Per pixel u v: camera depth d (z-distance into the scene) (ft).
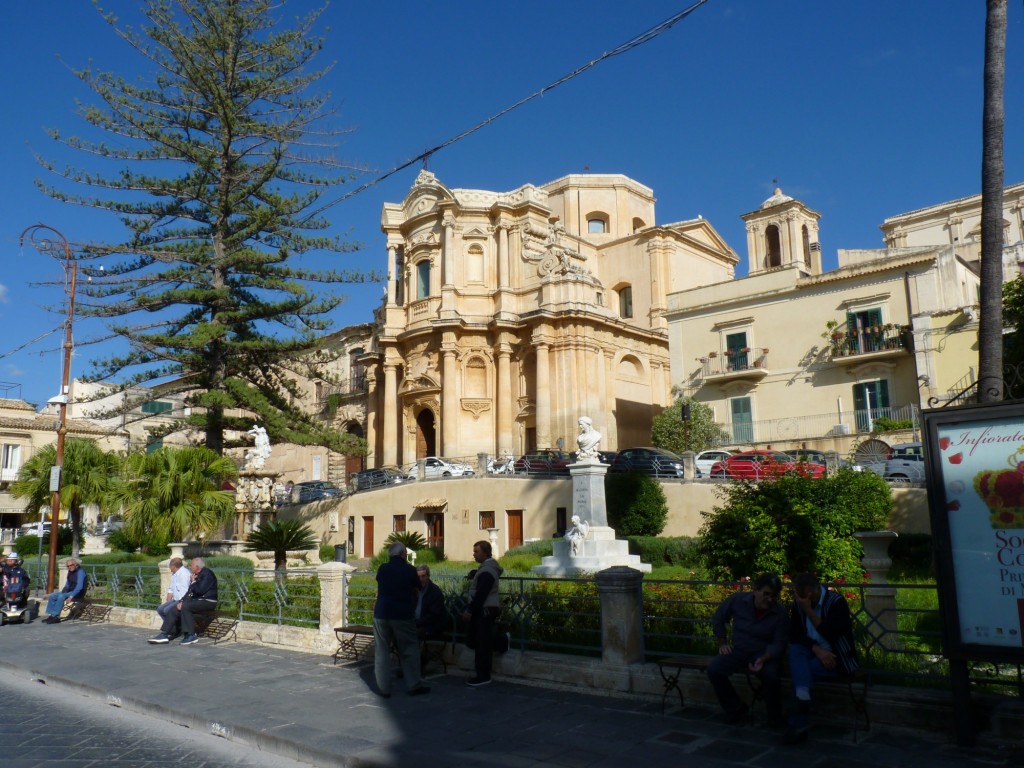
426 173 161.17
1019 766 22.24
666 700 30.55
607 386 150.71
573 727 27.81
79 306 108.17
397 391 160.04
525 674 35.12
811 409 121.49
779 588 27.35
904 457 88.33
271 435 120.37
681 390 135.44
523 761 24.26
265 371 127.34
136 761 27.02
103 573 72.43
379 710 31.17
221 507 80.38
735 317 131.34
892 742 24.71
